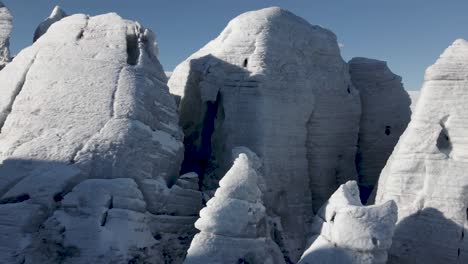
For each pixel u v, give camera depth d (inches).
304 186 1096.2
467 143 837.8
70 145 858.1
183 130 1194.6
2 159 870.4
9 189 826.8
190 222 914.1
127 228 781.3
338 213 719.1
